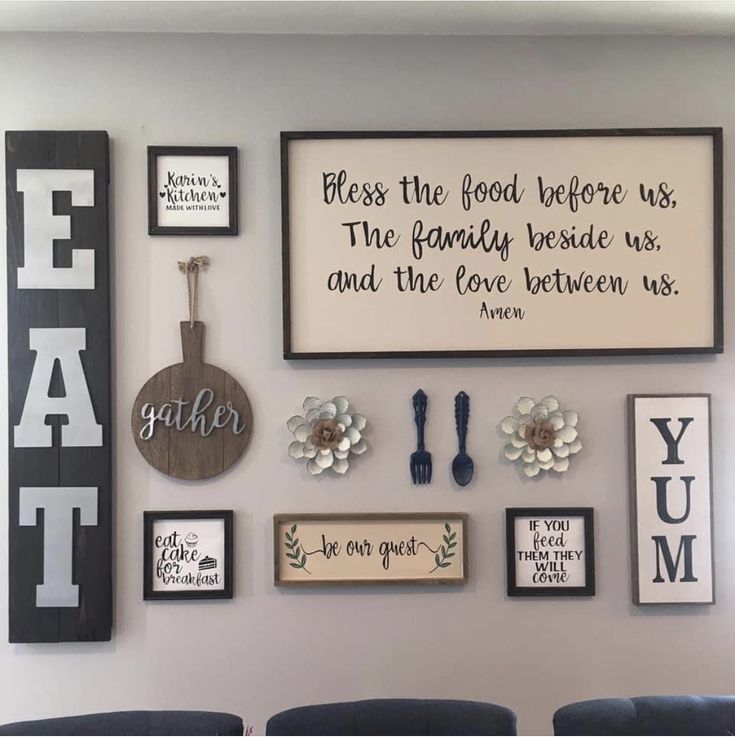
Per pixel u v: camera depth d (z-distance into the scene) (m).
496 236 1.78
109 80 1.79
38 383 1.75
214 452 1.77
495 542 1.79
